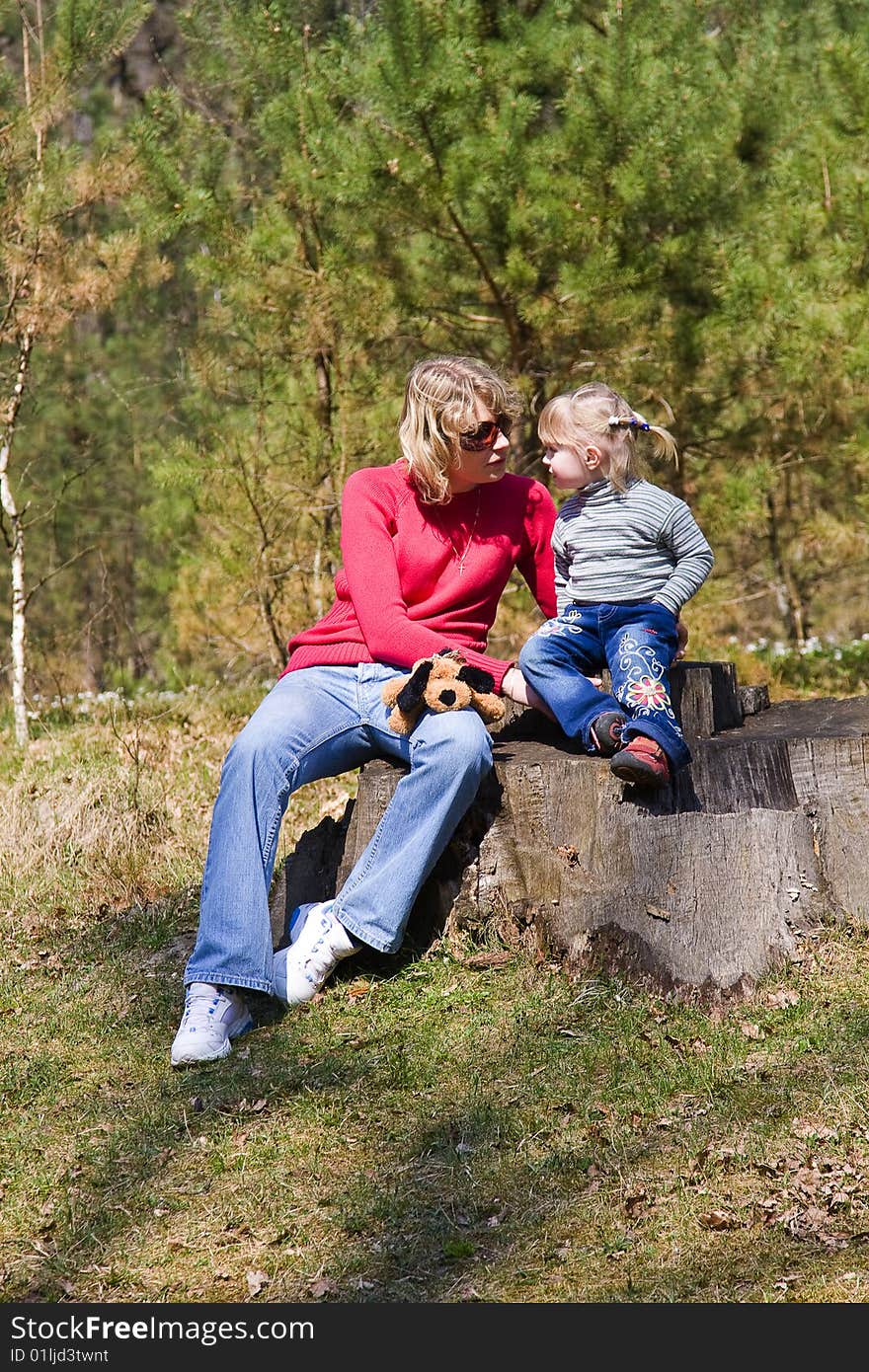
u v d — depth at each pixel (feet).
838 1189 9.02
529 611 27.50
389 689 12.20
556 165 23.76
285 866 13.71
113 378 41.24
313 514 27.96
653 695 12.28
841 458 28.73
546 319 23.91
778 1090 10.19
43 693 34.94
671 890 11.81
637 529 12.85
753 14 29.01
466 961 12.35
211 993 11.69
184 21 27.37
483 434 12.46
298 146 24.88
